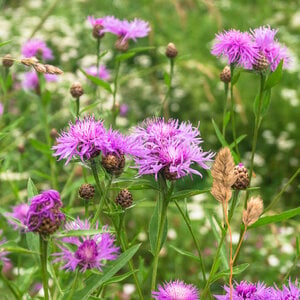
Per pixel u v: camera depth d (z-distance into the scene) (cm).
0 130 120
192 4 182
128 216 175
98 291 85
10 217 79
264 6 329
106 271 79
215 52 97
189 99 253
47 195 77
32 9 293
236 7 324
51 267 83
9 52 249
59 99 199
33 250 81
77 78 221
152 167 82
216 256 86
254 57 96
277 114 245
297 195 219
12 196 137
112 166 82
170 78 115
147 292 147
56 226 77
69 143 82
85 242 79
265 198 215
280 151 236
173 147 82
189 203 176
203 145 239
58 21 276
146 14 281
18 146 127
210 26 289
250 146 243
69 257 79
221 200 78
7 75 120
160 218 84
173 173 82
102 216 118
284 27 306
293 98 247
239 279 151
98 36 115
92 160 83
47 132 118
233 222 172
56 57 260
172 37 278
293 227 180
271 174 230
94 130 82
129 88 251
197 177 183
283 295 81
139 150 82
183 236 168
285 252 159
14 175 138
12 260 135
